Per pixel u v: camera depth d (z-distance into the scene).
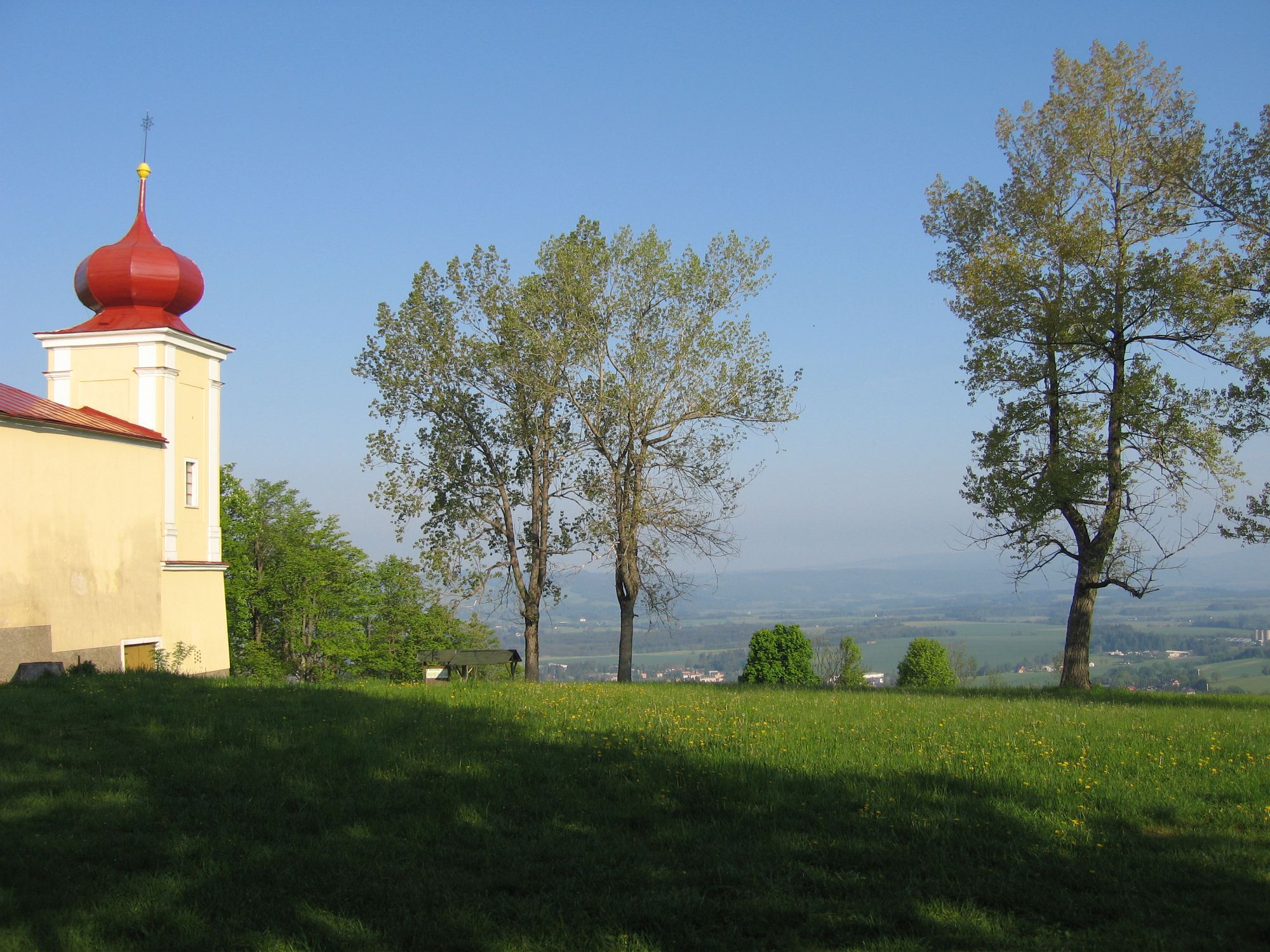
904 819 9.88
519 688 21.75
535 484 35.34
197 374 34.03
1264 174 25.91
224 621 34.22
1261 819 10.02
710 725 15.21
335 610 58.44
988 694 26.00
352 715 15.55
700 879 8.32
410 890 7.95
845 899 7.93
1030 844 9.23
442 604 34.91
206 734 13.52
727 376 33.00
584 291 32.53
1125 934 7.31
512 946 6.99
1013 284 27.56
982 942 7.18
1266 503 25.58
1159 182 27.83
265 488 59.75
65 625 27.39
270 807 10.14
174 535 32.06
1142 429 27.16
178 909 7.43
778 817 10.00
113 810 9.84
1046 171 29.05
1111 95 28.34
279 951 6.82
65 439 27.75
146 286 33.28
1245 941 7.18
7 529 25.61
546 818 9.98
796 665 50.00
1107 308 26.69
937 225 30.34
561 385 33.75
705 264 34.16
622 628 33.78
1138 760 12.61
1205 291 25.83
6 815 9.57
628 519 32.69
